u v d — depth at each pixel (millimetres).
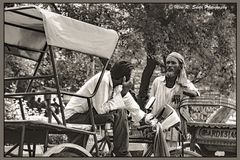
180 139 8164
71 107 6941
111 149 7020
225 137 7387
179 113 8359
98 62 12586
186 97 8258
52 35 5582
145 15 13406
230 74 14492
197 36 14023
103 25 12938
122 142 6703
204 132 7531
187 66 14305
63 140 9328
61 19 5715
